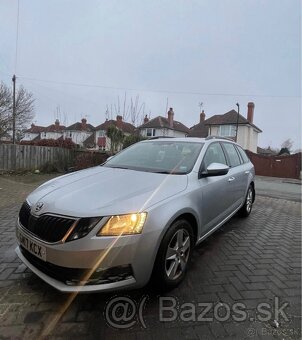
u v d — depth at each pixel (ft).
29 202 10.03
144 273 8.80
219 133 127.44
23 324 8.25
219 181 13.53
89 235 8.25
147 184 10.41
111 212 8.52
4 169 47.80
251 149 129.08
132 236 8.46
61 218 8.59
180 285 10.61
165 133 138.41
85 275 8.32
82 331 8.09
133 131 61.77
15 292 9.75
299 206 27.30
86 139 164.04
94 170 12.73
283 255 13.89
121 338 7.91
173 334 8.14
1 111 88.58
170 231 9.53
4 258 12.28
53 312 8.81
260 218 20.97
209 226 13.01
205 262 12.72
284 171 79.71
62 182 10.99
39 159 51.49
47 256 8.64
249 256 13.58
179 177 11.34
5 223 17.15
